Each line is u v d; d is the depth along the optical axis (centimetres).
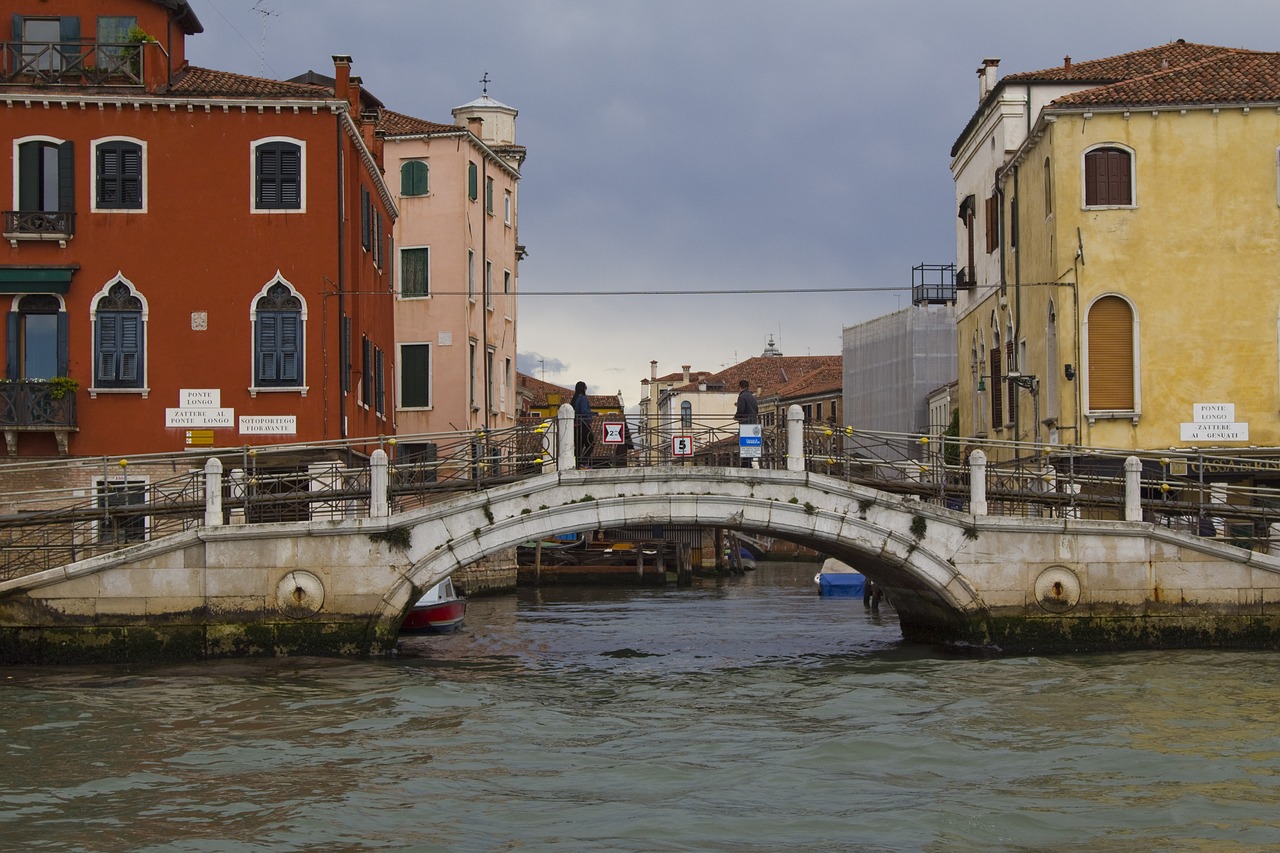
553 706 1989
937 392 5691
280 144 2812
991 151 3600
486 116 5406
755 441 2377
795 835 1313
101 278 2778
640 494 2305
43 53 2820
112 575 2250
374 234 3347
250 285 2802
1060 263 2912
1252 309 2888
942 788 1491
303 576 2264
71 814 1388
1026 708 1917
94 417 2766
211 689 2059
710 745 1711
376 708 1938
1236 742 1698
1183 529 2533
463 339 4403
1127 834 1316
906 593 2602
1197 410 2878
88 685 2086
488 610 3956
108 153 2788
